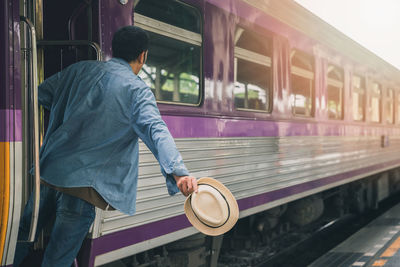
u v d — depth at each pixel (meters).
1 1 2.00
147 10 3.11
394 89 10.26
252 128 4.38
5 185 1.97
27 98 2.24
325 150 6.27
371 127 8.45
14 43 2.04
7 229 1.99
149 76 3.17
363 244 5.76
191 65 3.56
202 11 3.62
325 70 6.30
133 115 1.99
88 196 2.07
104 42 2.70
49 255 2.12
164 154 1.83
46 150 2.09
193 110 3.50
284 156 5.05
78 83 2.15
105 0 2.72
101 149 2.06
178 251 3.73
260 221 5.35
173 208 3.28
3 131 1.97
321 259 5.22
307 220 6.38
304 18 5.51
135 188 2.18
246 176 4.26
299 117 5.46
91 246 2.56
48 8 2.84
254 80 4.50
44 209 2.21
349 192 8.51
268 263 5.30
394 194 12.23
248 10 4.29
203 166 3.60
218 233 1.97
